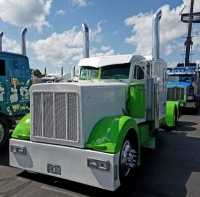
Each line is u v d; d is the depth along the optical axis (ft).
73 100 9.59
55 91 9.96
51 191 10.32
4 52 18.40
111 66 15.29
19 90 19.65
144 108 13.82
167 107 24.88
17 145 11.07
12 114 18.89
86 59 16.89
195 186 10.97
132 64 14.74
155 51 15.38
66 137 9.84
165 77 22.27
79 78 16.81
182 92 37.81
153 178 11.89
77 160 9.56
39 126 10.52
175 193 10.23
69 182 11.23
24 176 11.96
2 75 18.21
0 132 17.37
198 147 17.97
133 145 11.59
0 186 10.80
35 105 10.56
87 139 9.69
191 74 42.57
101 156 9.08
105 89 11.12
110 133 9.57
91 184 9.33
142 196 9.95
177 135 22.30
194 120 32.32
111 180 8.94
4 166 13.52
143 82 14.97
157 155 15.87
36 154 10.59
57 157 10.03
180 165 13.91
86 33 20.67
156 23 15.20
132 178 11.32
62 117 9.88
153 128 15.88
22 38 31.45
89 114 9.86
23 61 20.16
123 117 10.73
